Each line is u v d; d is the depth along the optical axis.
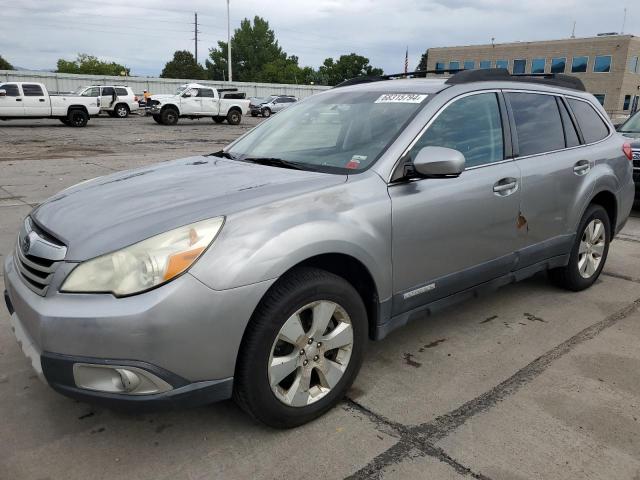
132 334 2.16
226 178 3.00
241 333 2.37
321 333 2.67
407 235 2.98
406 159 3.06
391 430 2.72
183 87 30.34
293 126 3.78
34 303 2.35
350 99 3.71
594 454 2.56
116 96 32.41
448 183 3.20
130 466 2.44
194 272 2.26
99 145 17.19
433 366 3.37
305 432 2.70
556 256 4.23
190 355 2.27
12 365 3.28
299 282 2.54
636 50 51.31
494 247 3.55
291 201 2.62
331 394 2.79
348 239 2.67
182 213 2.46
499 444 2.62
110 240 2.33
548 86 4.28
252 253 2.37
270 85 51.03
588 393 3.08
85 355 2.21
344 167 3.07
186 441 2.62
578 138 4.39
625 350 3.62
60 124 26.67
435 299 3.28
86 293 2.24
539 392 3.09
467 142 3.42
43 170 11.55
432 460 2.50
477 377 3.24
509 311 4.26
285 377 2.65
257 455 2.52
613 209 4.76
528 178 3.72
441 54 62.19
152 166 3.63
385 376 3.24
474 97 3.56
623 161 4.77
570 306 4.37
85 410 2.85
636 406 2.96
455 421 2.80
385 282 2.91
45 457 2.49
